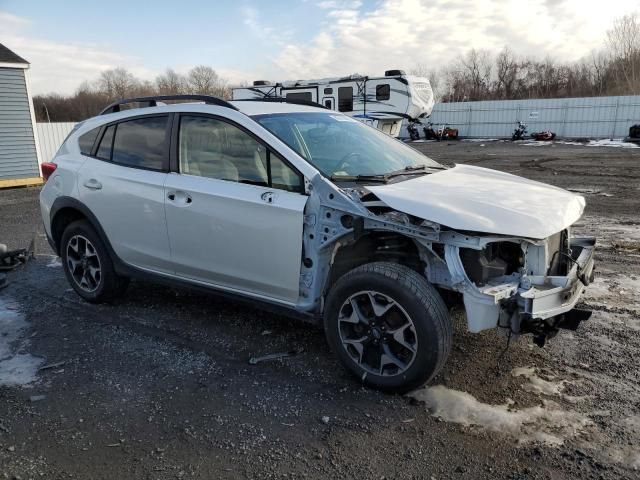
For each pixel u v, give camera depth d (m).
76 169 4.61
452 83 57.72
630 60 43.16
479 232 2.84
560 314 3.00
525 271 3.06
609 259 5.88
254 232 3.48
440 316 2.94
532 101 29.55
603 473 2.47
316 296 3.37
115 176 4.28
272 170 3.47
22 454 2.70
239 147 3.64
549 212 3.13
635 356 3.59
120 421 2.97
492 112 30.83
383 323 3.12
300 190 3.34
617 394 3.13
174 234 3.93
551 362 3.53
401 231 3.00
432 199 3.05
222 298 3.91
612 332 3.97
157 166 4.08
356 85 20.44
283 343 3.89
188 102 4.26
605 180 12.44
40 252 6.77
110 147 4.48
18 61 14.16
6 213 10.06
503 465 2.55
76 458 2.67
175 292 5.04
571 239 3.82
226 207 3.59
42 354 3.81
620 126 27.59
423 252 3.14
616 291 4.83
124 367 3.59
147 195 4.04
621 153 19.34
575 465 2.53
